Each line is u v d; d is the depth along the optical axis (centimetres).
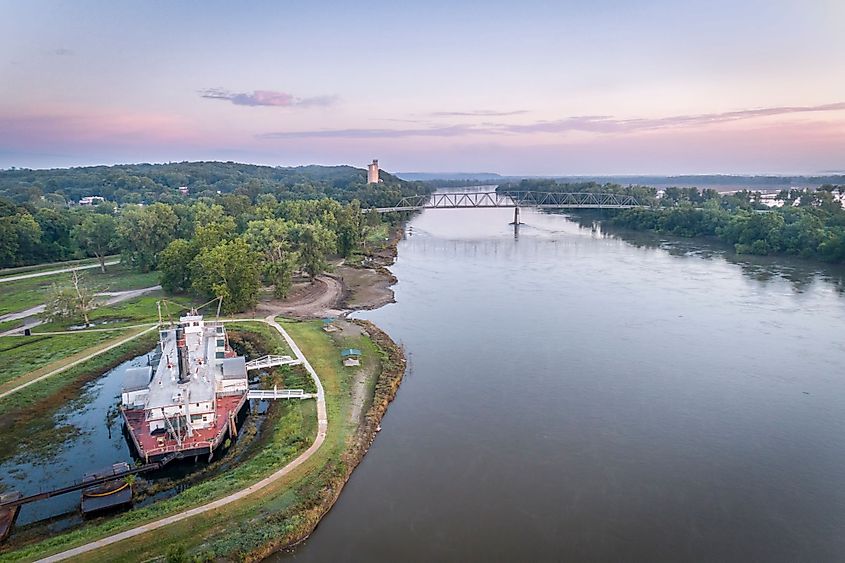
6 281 13950
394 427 6594
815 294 12688
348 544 4619
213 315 10950
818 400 7294
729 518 5006
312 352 8719
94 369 8256
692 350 9106
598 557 4506
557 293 13038
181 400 6144
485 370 8312
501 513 5044
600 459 5931
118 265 16088
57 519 4878
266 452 5812
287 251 13388
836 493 5362
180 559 3959
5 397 7162
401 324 10625
